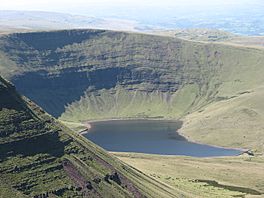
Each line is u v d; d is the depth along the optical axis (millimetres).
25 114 164375
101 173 165625
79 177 155375
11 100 164875
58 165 154375
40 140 160000
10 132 155000
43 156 155000
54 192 143500
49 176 148500
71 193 146500
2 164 144375
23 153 152125
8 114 159625
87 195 150250
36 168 149250
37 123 165000
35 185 142625
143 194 172125
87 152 172500
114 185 165125
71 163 159375
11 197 134125
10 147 150875
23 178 142875
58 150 161750
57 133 169375
